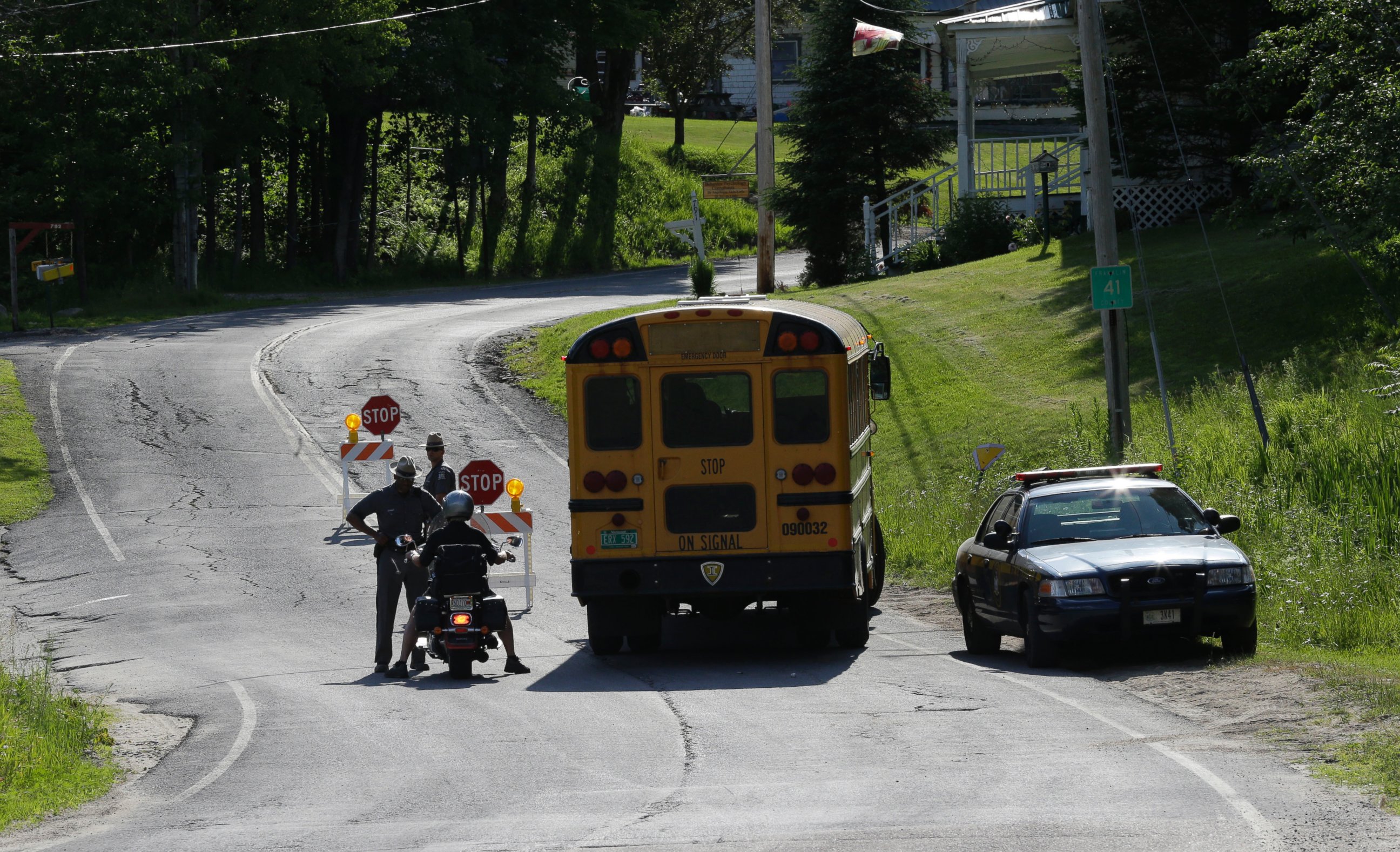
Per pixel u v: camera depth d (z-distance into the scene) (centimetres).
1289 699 3488
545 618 5919
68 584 6744
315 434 10338
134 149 16862
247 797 3041
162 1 16388
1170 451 6353
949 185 14712
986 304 10881
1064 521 4578
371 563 7038
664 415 4722
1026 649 4394
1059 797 2662
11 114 16550
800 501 4678
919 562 6725
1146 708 3553
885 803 2697
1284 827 2373
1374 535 5116
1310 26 7625
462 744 3500
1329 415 6366
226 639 5481
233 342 13900
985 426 8300
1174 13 10681
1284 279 8806
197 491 8850
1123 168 9869
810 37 15675
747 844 2431
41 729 3628
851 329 5131
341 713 3991
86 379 11900
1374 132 7112
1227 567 4159
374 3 18188
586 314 14812
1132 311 9244
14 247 14788
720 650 5066
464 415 10962
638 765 3177
